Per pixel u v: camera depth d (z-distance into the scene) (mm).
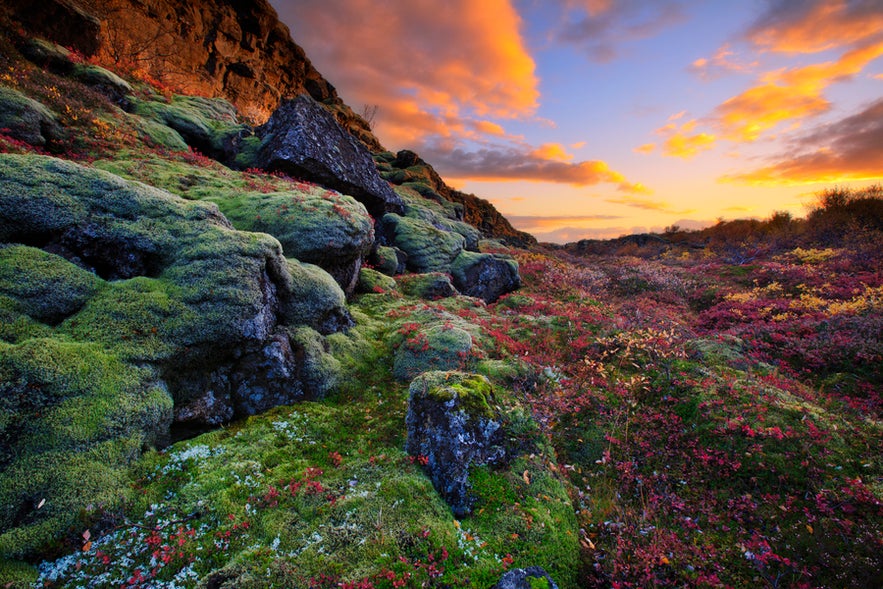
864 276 19547
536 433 7297
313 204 13617
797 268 22938
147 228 8289
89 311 6617
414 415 6516
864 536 5289
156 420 6039
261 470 5949
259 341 7707
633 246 55281
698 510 6246
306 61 59156
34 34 17078
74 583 4090
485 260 22734
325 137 20062
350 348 10008
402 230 22500
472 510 5543
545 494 6051
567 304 18281
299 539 4730
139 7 31125
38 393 5219
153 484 5375
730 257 32469
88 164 12141
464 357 9688
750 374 9891
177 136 17469
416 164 45438
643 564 5184
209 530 4840
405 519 5074
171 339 6738
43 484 4684
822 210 33250
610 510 6270
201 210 9258
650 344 11203
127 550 4492
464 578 4465
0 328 5711
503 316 15320
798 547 5383
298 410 7676
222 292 7551
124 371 6008
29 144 11398
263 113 45062
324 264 12750
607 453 7520
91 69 17016
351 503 5266
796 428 7266
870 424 7738
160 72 28672
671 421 8164
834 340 11812
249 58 46062
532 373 9500
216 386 7262
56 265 6871
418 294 16844
